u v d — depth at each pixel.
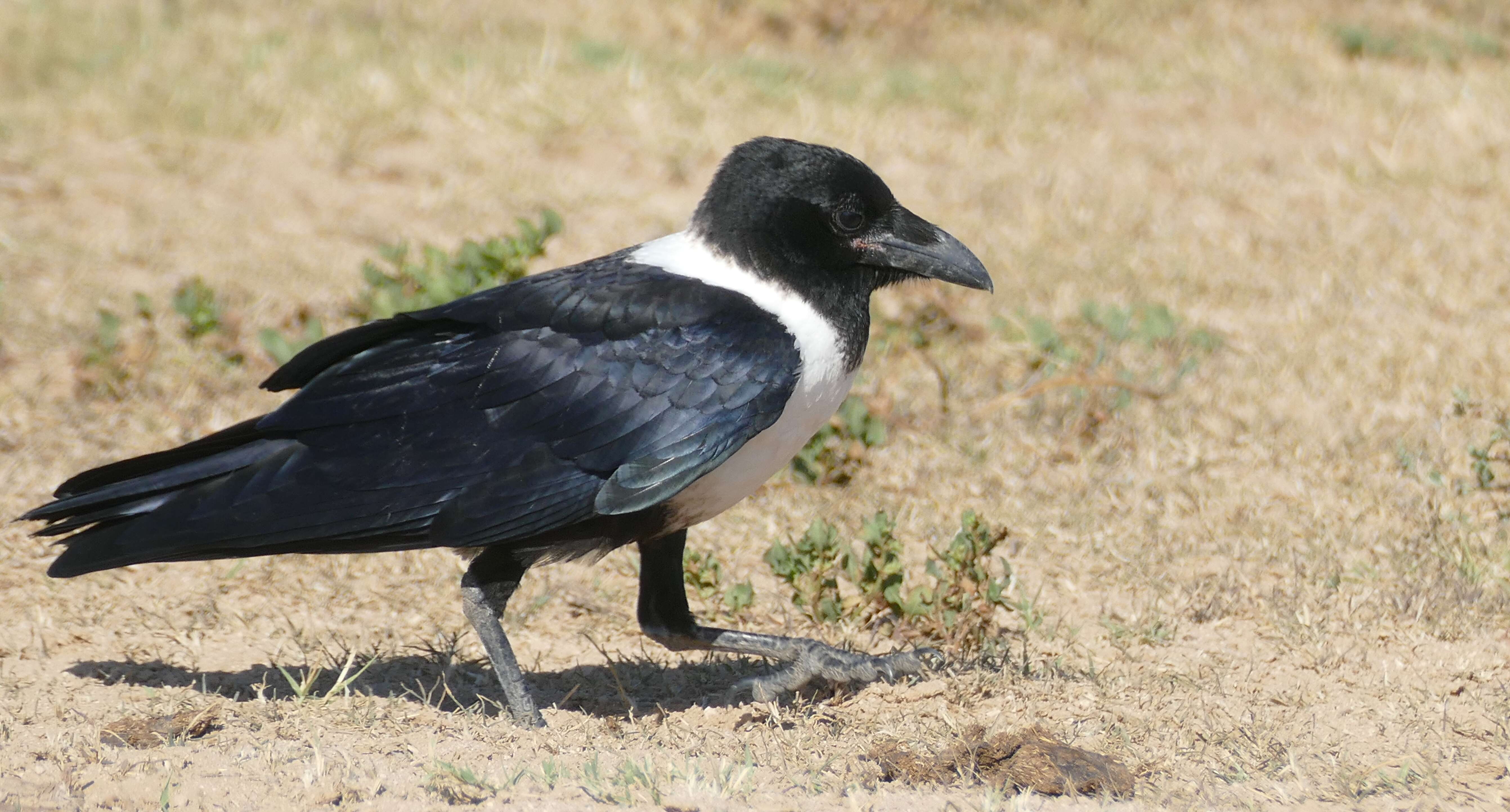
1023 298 15.73
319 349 8.20
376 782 7.10
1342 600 9.96
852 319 8.67
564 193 18.23
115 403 13.02
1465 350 14.27
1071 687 8.73
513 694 8.24
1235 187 18.95
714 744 7.97
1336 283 16.09
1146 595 10.25
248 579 10.30
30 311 14.77
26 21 21.94
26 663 8.87
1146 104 21.64
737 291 8.38
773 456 8.48
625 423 8.02
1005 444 12.79
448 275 13.62
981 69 22.81
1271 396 13.53
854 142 19.77
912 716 8.34
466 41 22.42
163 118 19.39
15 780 7.01
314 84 20.45
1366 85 22.11
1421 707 8.41
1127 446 12.73
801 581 9.98
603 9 23.84
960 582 9.44
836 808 6.86
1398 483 11.80
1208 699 8.60
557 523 8.02
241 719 8.06
